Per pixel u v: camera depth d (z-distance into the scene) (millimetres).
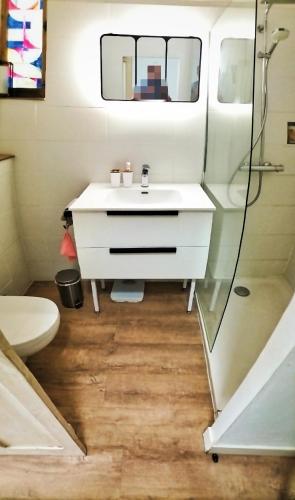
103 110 1635
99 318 1752
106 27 1485
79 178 1801
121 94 1605
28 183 1800
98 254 1521
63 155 1733
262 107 1559
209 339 1498
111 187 1716
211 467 1020
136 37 1506
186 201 1484
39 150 1714
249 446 1021
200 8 1458
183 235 1478
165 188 1717
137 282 2049
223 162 1402
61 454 1041
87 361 1450
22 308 1245
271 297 1929
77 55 1525
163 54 1544
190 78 1594
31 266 2066
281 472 1009
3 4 1437
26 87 1564
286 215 1898
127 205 1414
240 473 1005
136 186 1742
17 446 1018
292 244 1982
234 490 965
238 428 924
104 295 1968
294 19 1421
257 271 2092
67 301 1815
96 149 1726
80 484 974
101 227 1440
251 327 1670
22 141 1687
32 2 1437
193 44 1531
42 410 806
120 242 1487
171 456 1050
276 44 1398
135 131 1691
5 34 1484
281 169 1700
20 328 1135
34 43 1501
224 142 1384
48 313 1221
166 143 1726
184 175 1810
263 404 807
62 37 1494
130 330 1659
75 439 978
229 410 929
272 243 1991
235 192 1206
